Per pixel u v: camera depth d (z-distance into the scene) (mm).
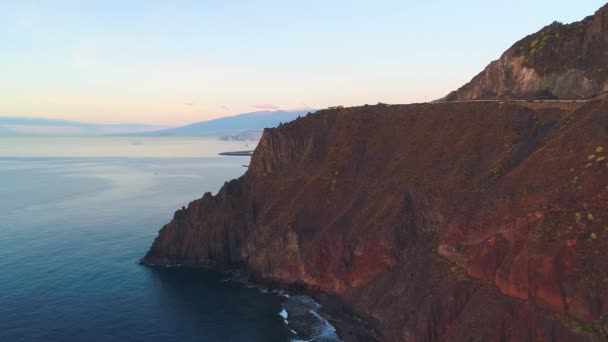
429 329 61656
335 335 69375
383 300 72500
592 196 57156
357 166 100188
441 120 97125
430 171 85438
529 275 55031
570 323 50344
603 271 50875
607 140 62250
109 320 73188
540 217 58781
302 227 92125
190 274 96125
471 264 63531
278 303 81188
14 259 100812
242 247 100938
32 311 75375
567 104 84125
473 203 72188
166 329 70875
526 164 69812
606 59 91125
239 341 67562
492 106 91562
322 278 84812
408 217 81000
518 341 52875
